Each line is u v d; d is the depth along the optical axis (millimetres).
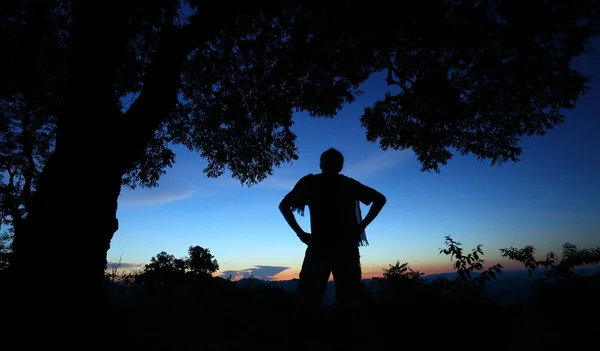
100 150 5660
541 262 3449
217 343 4199
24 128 15242
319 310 3875
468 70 8109
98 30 5941
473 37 6648
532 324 2871
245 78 11016
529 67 7199
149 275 6367
